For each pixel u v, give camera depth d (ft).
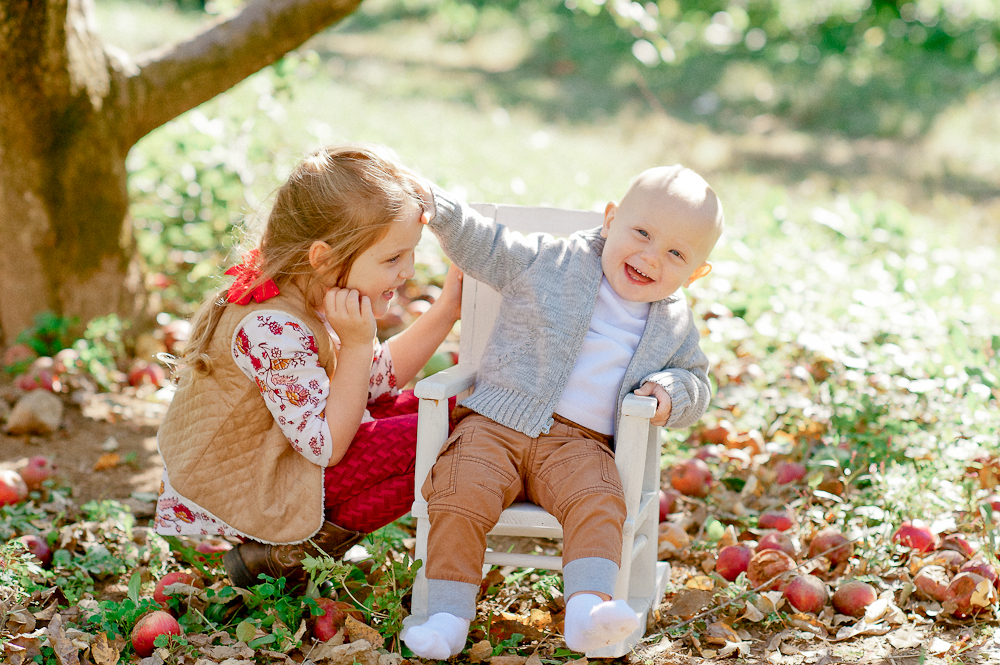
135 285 13.92
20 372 12.69
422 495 7.55
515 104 33.60
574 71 40.40
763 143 30.48
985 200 24.73
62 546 9.03
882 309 13.24
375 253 7.55
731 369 13.10
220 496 7.75
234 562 8.10
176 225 16.89
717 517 10.30
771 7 45.65
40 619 7.86
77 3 12.49
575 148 26.73
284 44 13.73
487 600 8.54
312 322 7.82
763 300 14.29
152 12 39.78
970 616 8.16
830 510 9.75
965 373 10.71
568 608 6.85
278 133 19.21
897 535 9.13
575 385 7.87
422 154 22.48
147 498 10.40
